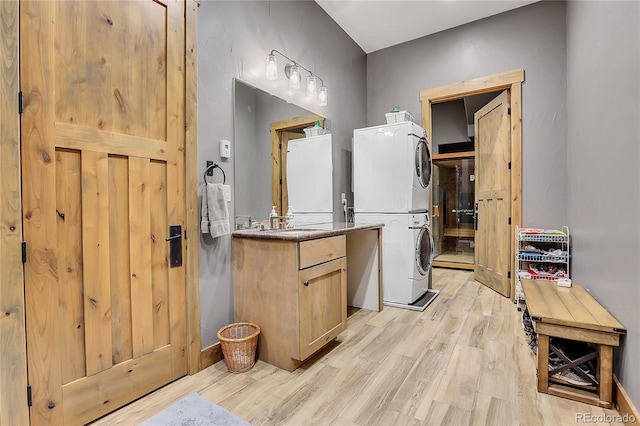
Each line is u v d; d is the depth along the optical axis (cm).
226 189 218
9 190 126
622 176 163
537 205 326
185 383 182
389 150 325
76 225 146
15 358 128
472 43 354
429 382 180
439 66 374
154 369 175
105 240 156
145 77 172
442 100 383
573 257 282
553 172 318
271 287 200
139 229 169
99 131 153
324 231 219
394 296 323
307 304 195
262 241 204
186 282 191
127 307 164
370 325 269
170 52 183
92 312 151
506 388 173
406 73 396
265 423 147
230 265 219
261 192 248
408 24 358
